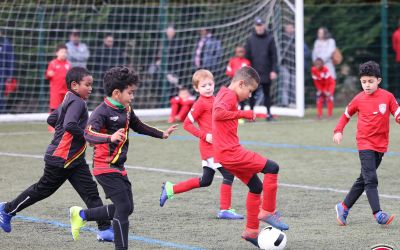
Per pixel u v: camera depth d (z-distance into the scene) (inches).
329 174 534.9
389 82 1079.0
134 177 528.1
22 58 920.9
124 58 974.4
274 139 719.1
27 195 354.3
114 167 321.4
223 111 338.3
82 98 348.2
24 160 605.6
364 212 415.2
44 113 906.1
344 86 1096.8
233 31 1000.2
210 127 406.6
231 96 342.6
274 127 812.6
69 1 969.5
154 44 989.2
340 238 355.9
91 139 310.3
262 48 845.2
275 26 958.4
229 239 356.5
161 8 970.1
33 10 925.2
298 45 907.4
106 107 321.7
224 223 390.9
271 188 340.5
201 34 954.1
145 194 468.1
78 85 344.8
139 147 676.7
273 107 949.8
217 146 345.4
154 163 588.4
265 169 339.6
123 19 990.4
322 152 639.8
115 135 305.6
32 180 518.3
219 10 1045.8
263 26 848.3
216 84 965.2
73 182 352.2
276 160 600.1
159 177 527.5
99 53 973.8
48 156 347.3
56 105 770.8
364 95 395.2
